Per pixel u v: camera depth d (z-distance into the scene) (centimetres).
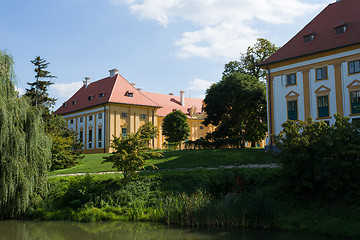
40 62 4628
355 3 3147
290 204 1596
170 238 1442
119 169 2150
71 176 2394
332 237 1312
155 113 5781
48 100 4609
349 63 2773
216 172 2025
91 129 5562
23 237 1565
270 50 4456
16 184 1781
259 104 3959
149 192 2030
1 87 1784
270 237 1344
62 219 1931
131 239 1470
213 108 4053
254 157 2811
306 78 3044
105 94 5488
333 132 1598
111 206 1977
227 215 1602
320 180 1538
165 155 3173
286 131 1706
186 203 1730
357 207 1429
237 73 4022
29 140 1866
